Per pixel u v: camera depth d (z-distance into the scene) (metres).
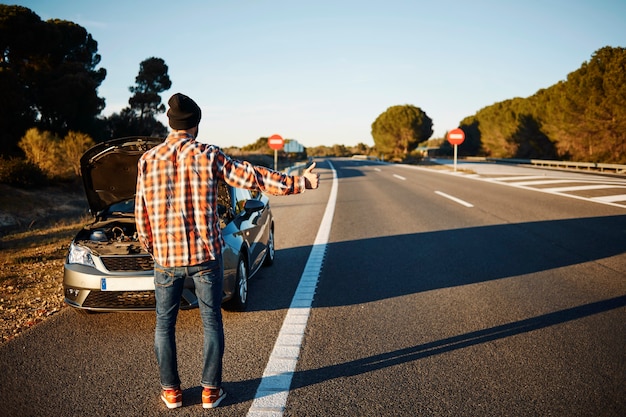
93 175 4.28
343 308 4.23
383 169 31.39
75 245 3.92
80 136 20.67
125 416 2.48
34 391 2.75
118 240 4.05
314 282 5.12
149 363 3.15
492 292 4.60
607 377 2.81
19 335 3.66
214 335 2.52
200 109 2.55
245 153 42.28
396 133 71.75
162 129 35.81
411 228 8.41
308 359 3.17
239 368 3.05
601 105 33.59
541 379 2.81
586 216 8.87
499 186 15.37
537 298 4.38
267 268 5.83
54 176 19.47
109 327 3.83
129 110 34.25
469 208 10.65
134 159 4.11
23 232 11.45
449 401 2.57
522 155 49.91
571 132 37.34
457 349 3.28
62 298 4.65
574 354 3.15
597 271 5.27
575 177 18.25
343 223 9.33
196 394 2.73
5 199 16.05
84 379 2.91
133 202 5.10
